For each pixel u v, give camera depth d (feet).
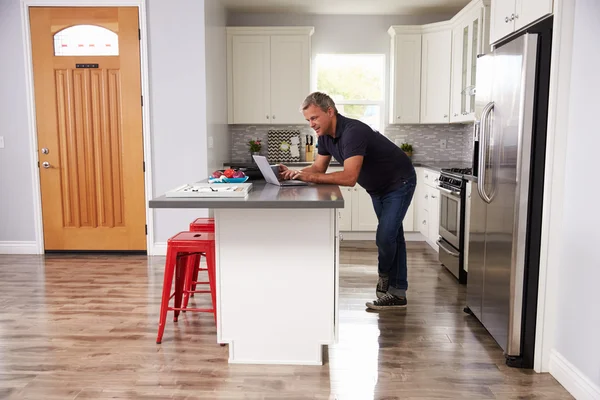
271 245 8.18
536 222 7.93
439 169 15.40
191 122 15.76
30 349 8.97
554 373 7.93
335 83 20.20
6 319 10.47
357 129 9.29
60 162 16.06
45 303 11.48
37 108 15.87
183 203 7.16
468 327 10.07
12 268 14.58
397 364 8.41
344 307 11.28
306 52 19.03
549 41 7.52
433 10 18.95
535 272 8.04
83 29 15.57
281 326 8.36
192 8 15.38
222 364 8.41
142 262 15.31
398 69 18.66
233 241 8.20
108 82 15.69
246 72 19.13
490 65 9.12
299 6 18.51
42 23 15.53
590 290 6.99
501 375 8.02
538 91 7.63
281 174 9.53
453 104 17.83
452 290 12.58
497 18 9.48
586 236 7.08
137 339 9.43
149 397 7.32
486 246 9.39
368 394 7.41
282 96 19.21
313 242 8.15
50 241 16.39
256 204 7.18
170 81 15.64
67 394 7.39
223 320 8.39
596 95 6.80
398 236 11.09
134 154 15.92
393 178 10.45
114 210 16.20
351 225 18.90
